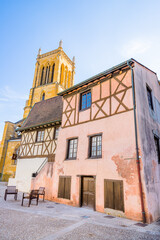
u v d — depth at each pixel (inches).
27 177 502.3
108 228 185.9
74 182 332.8
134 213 228.1
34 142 533.3
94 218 229.9
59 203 342.6
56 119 478.6
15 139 946.7
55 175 381.7
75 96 410.9
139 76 317.4
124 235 165.2
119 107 300.2
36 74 1391.5
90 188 309.3
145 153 257.1
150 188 241.4
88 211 275.3
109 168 280.1
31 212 248.7
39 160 487.5
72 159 356.5
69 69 1519.4
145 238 158.9
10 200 341.4
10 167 898.7
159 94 412.8
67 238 152.7
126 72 309.0
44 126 517.7
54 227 182.9
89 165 314.8
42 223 195.5
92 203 296.7
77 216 238.2
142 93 310.7
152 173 262.8
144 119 290.4
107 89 335.6
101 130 317.7
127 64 301.0
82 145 345.4
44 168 418.9
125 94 297.6
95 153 320.8
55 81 1235.9
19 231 165.6
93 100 358.0
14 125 1058.1
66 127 403.5
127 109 285.7
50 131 494.6
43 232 165.8
